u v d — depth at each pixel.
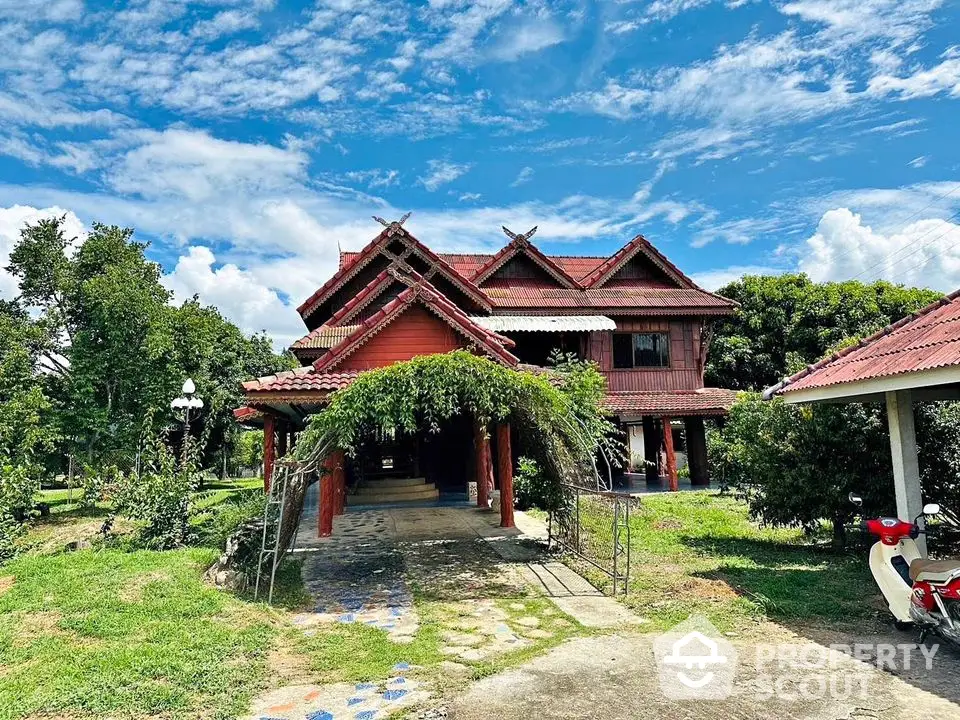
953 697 5.10
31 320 26.47
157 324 25.14
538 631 7.21
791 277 36.66
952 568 6.02
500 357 14.61
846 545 11.66
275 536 9.43
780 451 11.16
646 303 24.14
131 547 11.29
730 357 35.03
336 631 7.30
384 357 14.57
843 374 8.53
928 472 10.37
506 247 25.23
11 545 11.45
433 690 5.53
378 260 22.34
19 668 5.85
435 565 10.76
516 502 17.72
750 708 5.02
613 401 22.73
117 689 5.39
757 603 7.76
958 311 8.43
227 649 6.38
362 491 20.41
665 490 22.55
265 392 13.25
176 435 35.59
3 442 19.30
